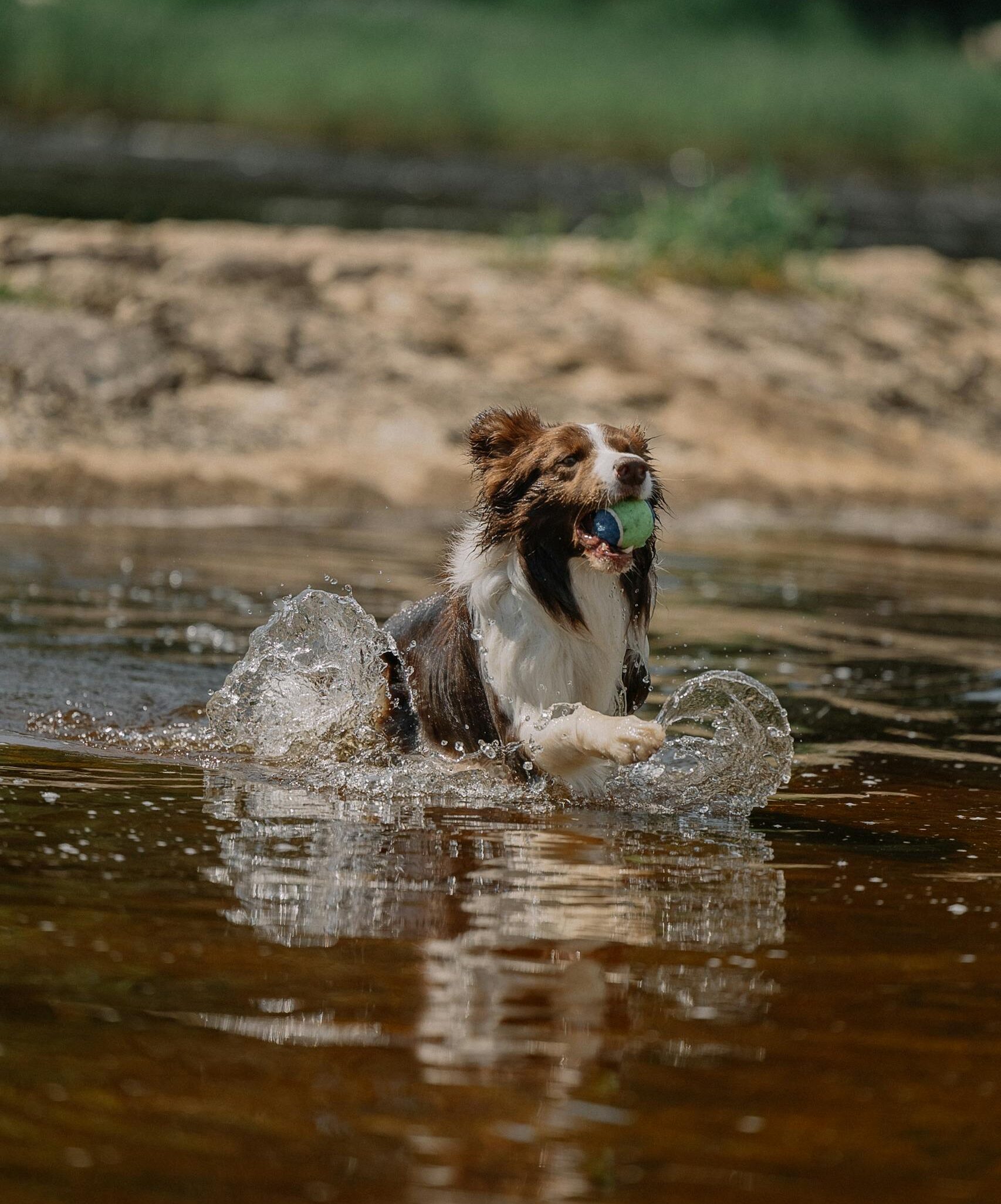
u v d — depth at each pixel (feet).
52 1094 22.43
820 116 265.13
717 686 44.39
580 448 43.83
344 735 46.24
